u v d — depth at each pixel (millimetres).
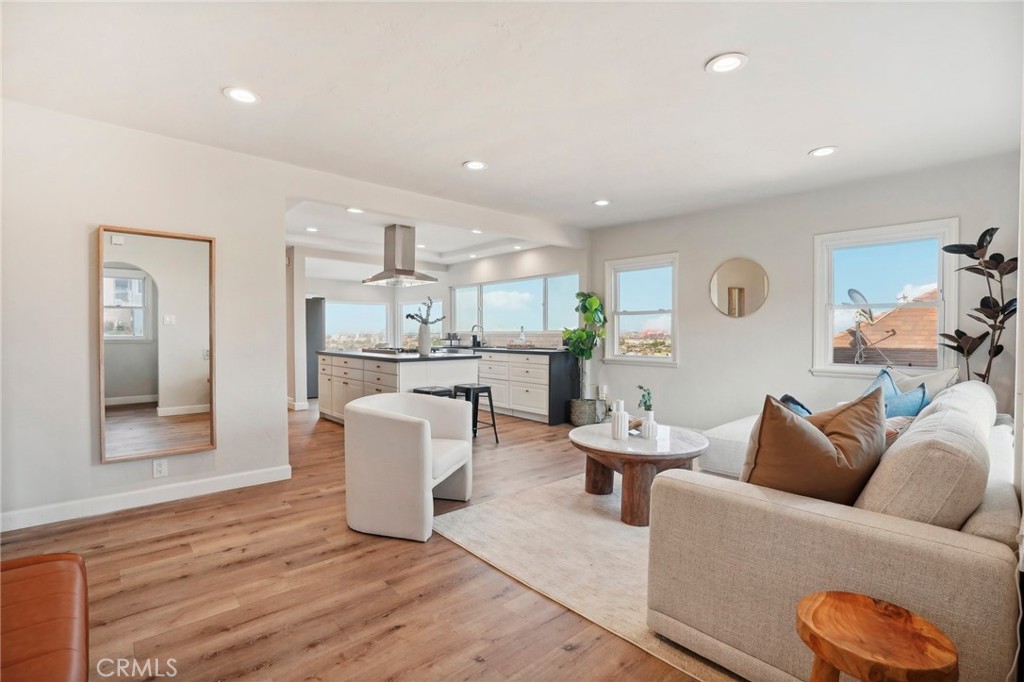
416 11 1875
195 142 3213
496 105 2682
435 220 4562
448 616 1920
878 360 4008
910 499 1342
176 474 3211
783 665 1426
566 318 6793
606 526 2803
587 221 5578
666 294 5500
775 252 4535
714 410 4965
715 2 1821
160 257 3117
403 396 3346
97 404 2920
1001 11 1854
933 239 3754
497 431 5539
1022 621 1094
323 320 9336
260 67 2285
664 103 2652
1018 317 1346
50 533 2643
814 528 1371
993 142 3193
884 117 2820
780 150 3346
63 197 2801
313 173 3760
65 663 1030
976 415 1742
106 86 2467
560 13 1888
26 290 2709
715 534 1584
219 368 3348
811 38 2047
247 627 1831
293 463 4133
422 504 2572
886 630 1034
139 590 2076
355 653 1694
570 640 1779
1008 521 1219
